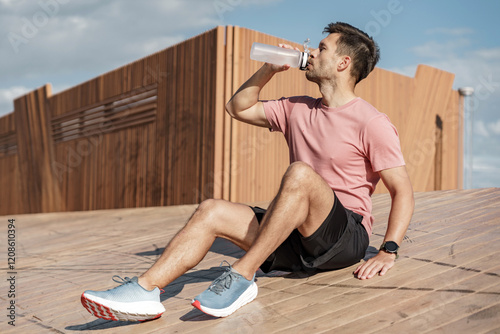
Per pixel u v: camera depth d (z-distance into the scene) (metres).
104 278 2.85
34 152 12.06
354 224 2.00
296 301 1.87
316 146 2.10
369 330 1.52
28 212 12.45
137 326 1.80
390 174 2.02
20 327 2.01
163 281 1.80
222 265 2.73
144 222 5.63
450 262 2.09
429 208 3.46
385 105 8.73
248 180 7.00
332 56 2.11
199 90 7.17
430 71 9.49
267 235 1.80
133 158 8.59
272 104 2.34
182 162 7.45
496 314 1.51
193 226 1.86
